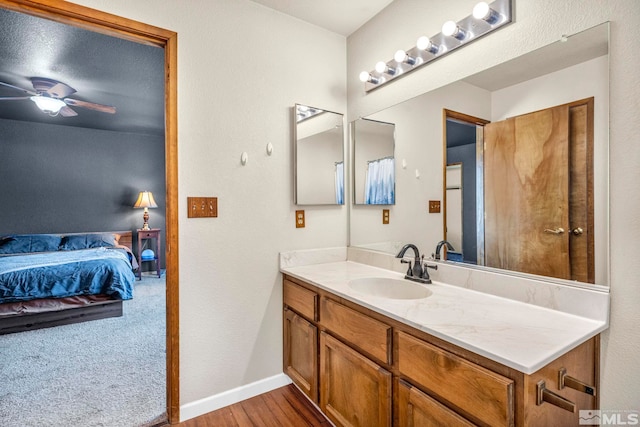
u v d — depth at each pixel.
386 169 2.06
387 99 2.05
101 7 1.53
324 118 2.26
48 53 2.59
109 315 3.39
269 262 2.06
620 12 1.08
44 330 3.04
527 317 1.17
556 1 1.24
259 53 2.00
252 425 1.73
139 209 5.45
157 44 1.74
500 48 1.43
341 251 2.37
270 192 2.06
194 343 1.81
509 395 0.86
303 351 1.89
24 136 4.64
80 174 5.00
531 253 1.32
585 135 1.17
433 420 1.07
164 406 1.88
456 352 1.02
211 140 1.84
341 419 1.55
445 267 1.67
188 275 1.78
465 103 1.57
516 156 1.37
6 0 1.37
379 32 2.09
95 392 2.01
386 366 1.29
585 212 1.17
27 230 4.67
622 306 1.08
